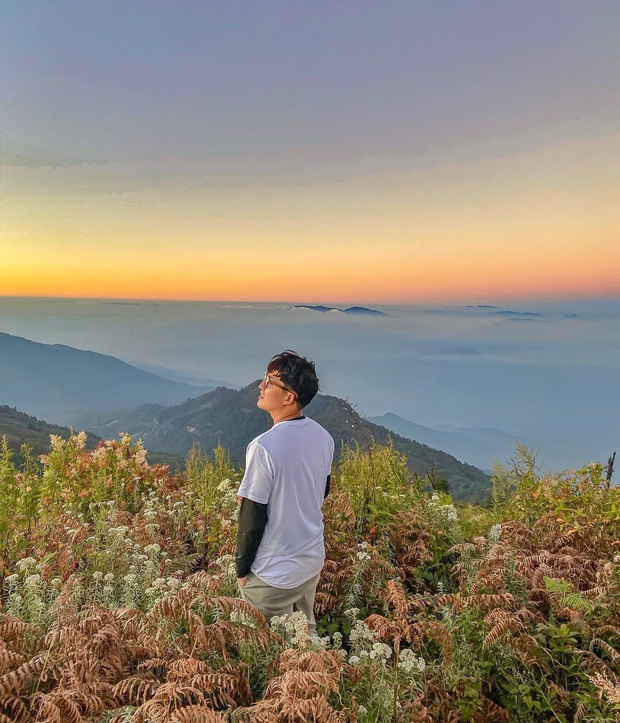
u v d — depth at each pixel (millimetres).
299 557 2969
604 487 5410
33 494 5848
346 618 3682
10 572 4293
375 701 2475
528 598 3461
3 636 2439
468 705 2656
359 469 5805
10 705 2119
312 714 1988
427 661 3127
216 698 2203
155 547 4113
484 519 5773
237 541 2969
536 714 2783
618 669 2811
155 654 2576
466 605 3170
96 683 2234
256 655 2709
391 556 4461
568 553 4301
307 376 3004
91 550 4469
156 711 1923
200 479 6609
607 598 3188
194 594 2627
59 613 2881
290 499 2904
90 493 6582
